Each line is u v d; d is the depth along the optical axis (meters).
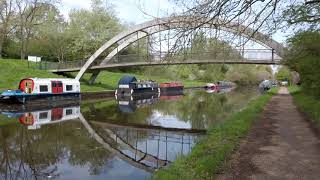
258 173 7.57
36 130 17.56
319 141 10.95
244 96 48.50
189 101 39.38
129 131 18.58
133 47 51.56
